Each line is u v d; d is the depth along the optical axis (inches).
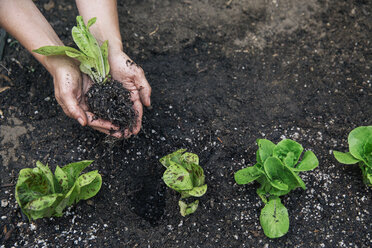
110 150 30.5
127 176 29.9
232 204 29.2
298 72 33.7
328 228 28.5
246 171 28.2
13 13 27.2
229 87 33.1
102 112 27.9
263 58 34.2
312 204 29.1
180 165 27.2
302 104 32.5
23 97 32.1
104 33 29.0
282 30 35.2
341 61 34.1
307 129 31.6
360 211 28.9
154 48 34.3
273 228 27.2
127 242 28.1
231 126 31.7
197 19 35.4
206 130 31.5
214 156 30.7
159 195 29.5
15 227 28.3
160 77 33.4
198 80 33.4
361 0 35.9
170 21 35.3
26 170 25.2
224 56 34.3
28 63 33.3
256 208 29.0
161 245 28.1
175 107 32.3
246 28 35.2
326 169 30.2
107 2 29.4
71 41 34.3
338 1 35.9
